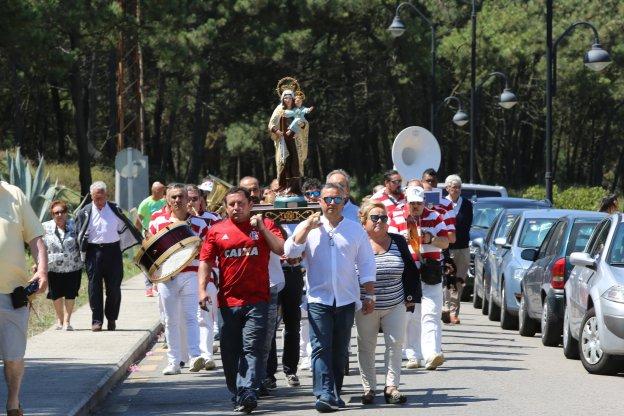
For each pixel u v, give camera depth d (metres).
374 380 16.59
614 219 20.66
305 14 92.81
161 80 93.31
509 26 110.56
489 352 22.66
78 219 25.38
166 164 102.31
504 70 109.12
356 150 107.69
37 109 96.31
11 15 51.56
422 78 104.38
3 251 13.59
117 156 43.91
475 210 38.81
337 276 15.99
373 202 16.66
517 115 119.69
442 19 110.31
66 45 70.69
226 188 21.50
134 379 19.77
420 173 33.47
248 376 15.98
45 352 21.75
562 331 23.55
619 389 17.69
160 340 25.64
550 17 43.16
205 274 16.36
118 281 25.41
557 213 28.64
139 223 34.41
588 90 114.19
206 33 82.75
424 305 19.94
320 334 16.02
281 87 20.50
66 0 61.00
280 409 16.30
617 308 18.77
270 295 17.17
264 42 88.31
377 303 16.39
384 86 103.56
